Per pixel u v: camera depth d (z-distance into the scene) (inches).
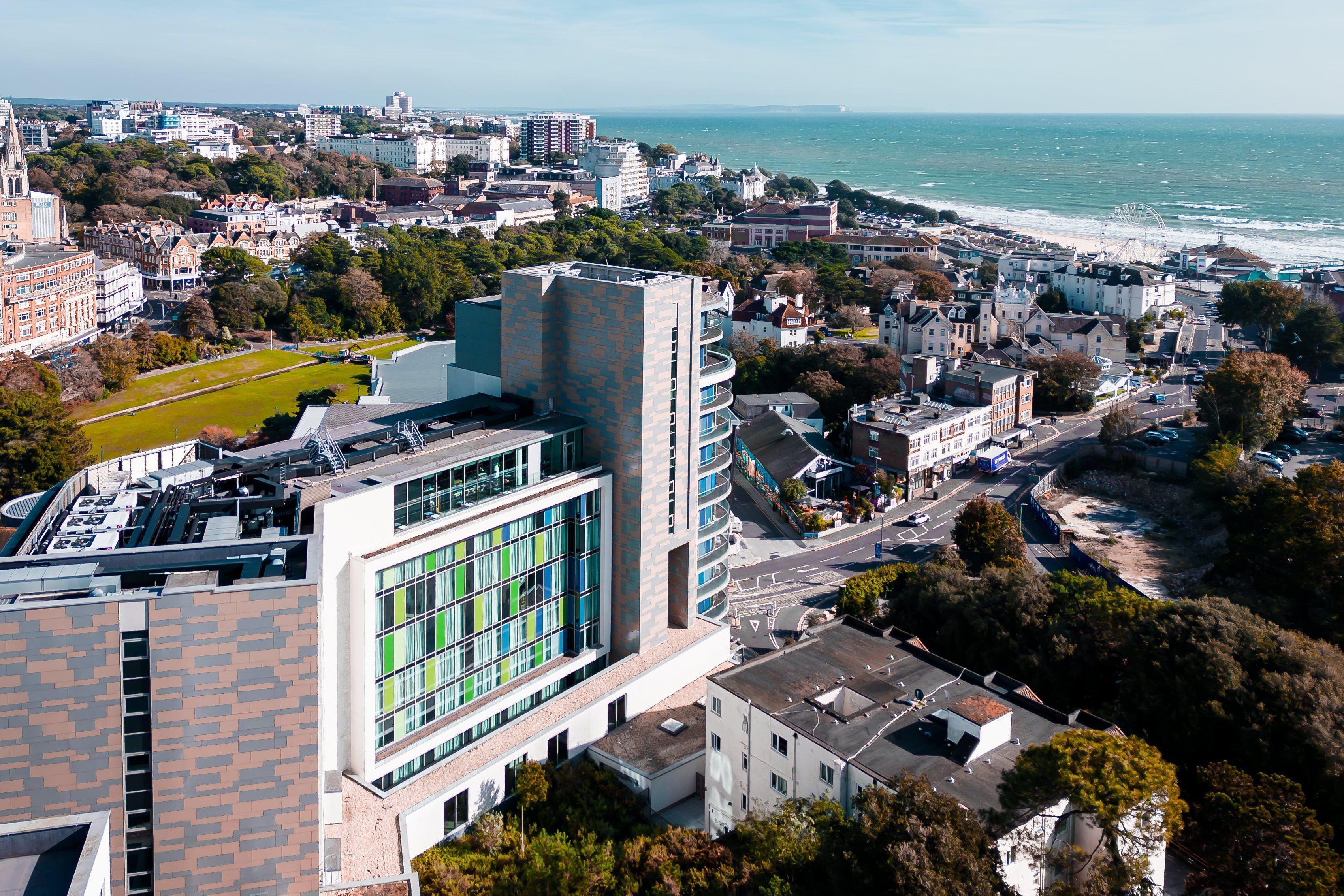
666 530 4416.8
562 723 3941.9
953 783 3078.2
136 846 2556.6
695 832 3240.7
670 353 4215.1
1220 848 3115.2
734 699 3599.9
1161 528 7180.1
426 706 3703.3
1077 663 4404.5
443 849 3449.8
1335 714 3663.9
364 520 3380.9
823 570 6589.6
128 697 2472.9
